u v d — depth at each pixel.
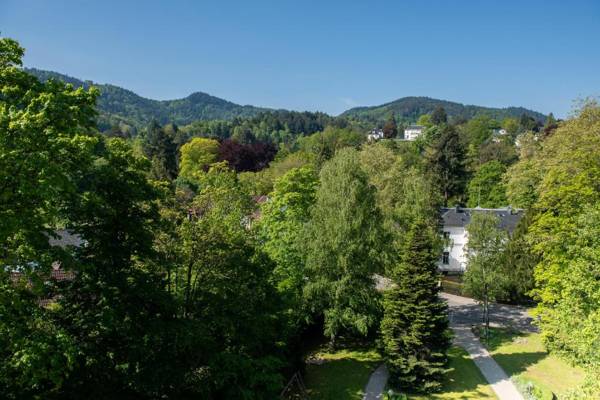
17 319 10.80
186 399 16.41
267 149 100.75
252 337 18.62
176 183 64.69
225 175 39.34
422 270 24.70
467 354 29.53
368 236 28.19
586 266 19.73
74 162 11.54
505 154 89.06
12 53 12.23
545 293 25.95
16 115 10.11
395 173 40.62
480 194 73.56
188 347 15.58
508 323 36.00
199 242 17.39
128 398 14.59
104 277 13.37
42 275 11.69
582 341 17.47
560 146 31.95
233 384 17.14
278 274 26.67
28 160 9.88
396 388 24.31
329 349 30.12
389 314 25.20
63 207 12.93
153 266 16.44
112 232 14.05
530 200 52.91
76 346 11.34
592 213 20.77
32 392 12.56
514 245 40.59
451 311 39.41
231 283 18.17
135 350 13.98
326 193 28.95
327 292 27.97
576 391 15.64
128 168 14.62
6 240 10.92
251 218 33.97
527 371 26.53
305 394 23.25
